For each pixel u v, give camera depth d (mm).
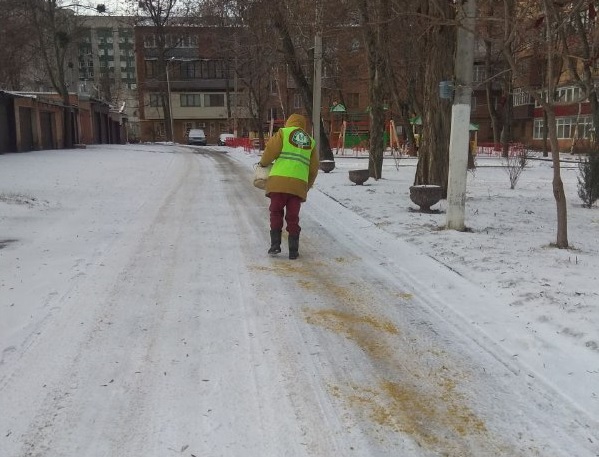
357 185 14305
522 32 7055
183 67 68750
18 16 33656
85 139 43531
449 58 10820
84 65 99000
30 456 2715
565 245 6801
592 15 7336
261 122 35188
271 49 20875
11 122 27922
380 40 15000
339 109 39375
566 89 40094
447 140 11156
